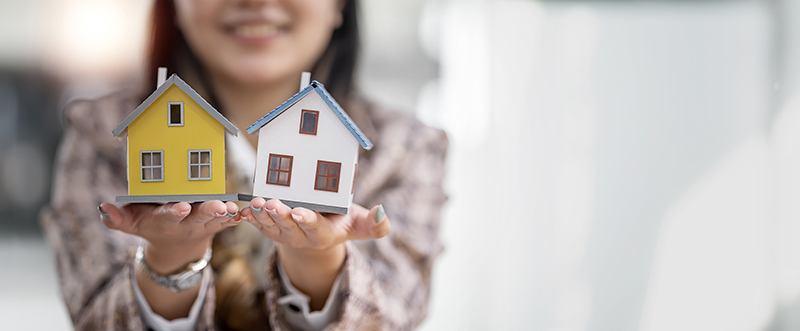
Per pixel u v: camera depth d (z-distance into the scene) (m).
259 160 0.73
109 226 0.65
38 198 2.66
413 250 1.02
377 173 1.09
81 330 0.83
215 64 1.04
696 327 2.31
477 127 2.20
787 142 2.29
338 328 0.76
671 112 2.29
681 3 2.28
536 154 2.22
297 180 0.72
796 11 2.27
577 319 2.26
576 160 2.25
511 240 2.23
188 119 0.70
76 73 2.55
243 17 0.99
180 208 0.60
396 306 0.87
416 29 2.25
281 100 1.12
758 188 2.30
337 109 0.71
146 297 0.80
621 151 2.27
